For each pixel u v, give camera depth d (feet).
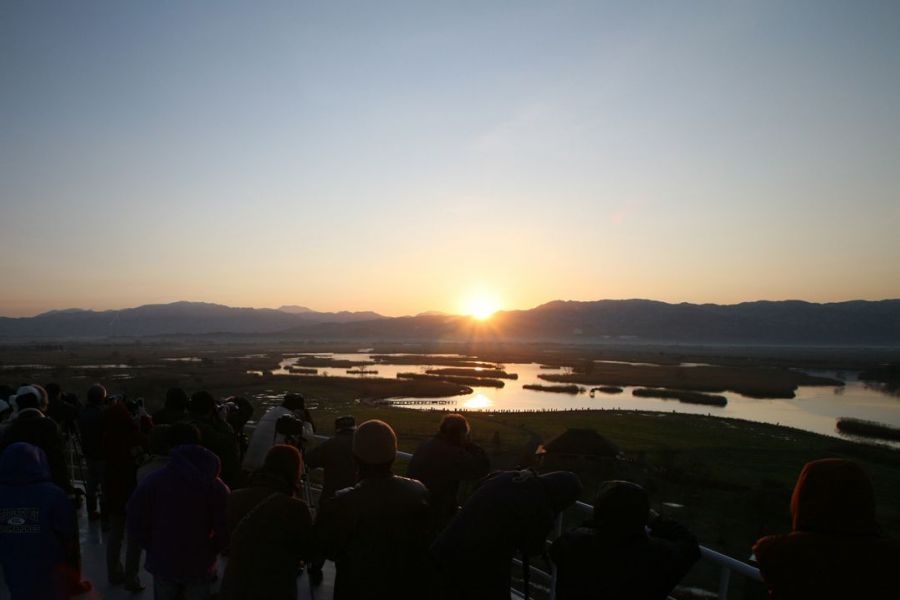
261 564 14.26
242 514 16.63
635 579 11.80
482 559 13.33
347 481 20.57
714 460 131.75
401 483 14.55
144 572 25.23
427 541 14.42
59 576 16.89
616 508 12.16
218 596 14.53
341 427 21.81
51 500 16.81
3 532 16.44
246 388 253.85
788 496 93.40
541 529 13.52
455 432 18.15
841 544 9.86
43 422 20.66
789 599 9.98
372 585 13.62
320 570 22.72
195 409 24.03
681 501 97.04
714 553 14.52
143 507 17.34
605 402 254.06
